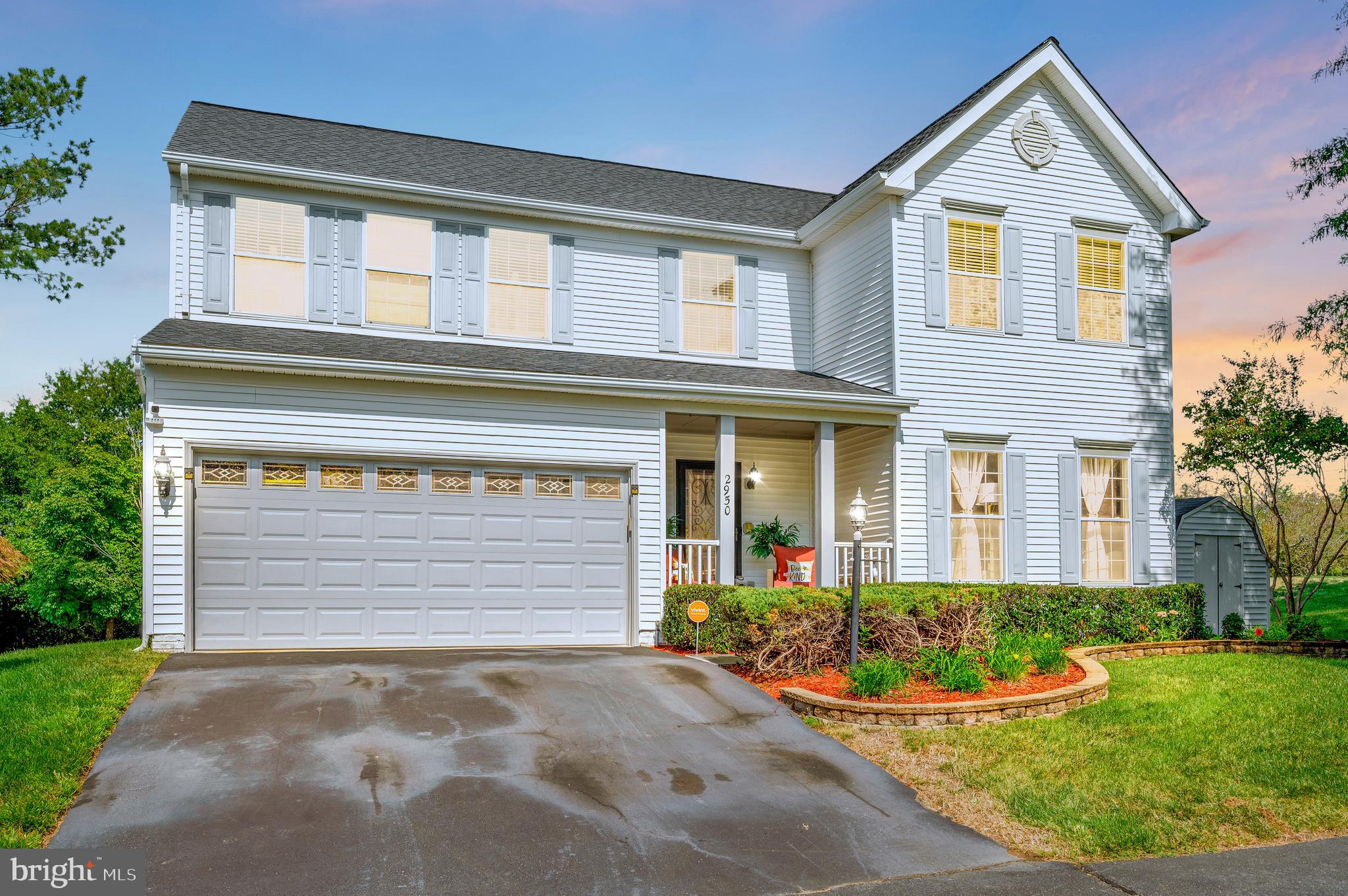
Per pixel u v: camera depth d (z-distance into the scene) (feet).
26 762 21.22
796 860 18.67
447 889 16.70
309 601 37.45
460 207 46.55
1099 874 18.33
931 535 45.85
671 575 43.65
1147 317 51.70
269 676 30.22
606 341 48.75
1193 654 41.91
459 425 39.86
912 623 33.42
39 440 122.01
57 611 66.85
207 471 36.58
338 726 25.02
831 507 44.42
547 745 24.45
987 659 32.91
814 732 26.78
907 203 46.75
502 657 35.01
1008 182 48.93
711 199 55.11
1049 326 49.32
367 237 45.16
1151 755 24.86
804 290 53.72
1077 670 34.04
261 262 43.42
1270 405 50.70
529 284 47.67
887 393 45.50
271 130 48.78
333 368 37.17
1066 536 48.78
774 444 52.31
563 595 40.96
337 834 18.67
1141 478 50.78
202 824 18.90
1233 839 20.26
